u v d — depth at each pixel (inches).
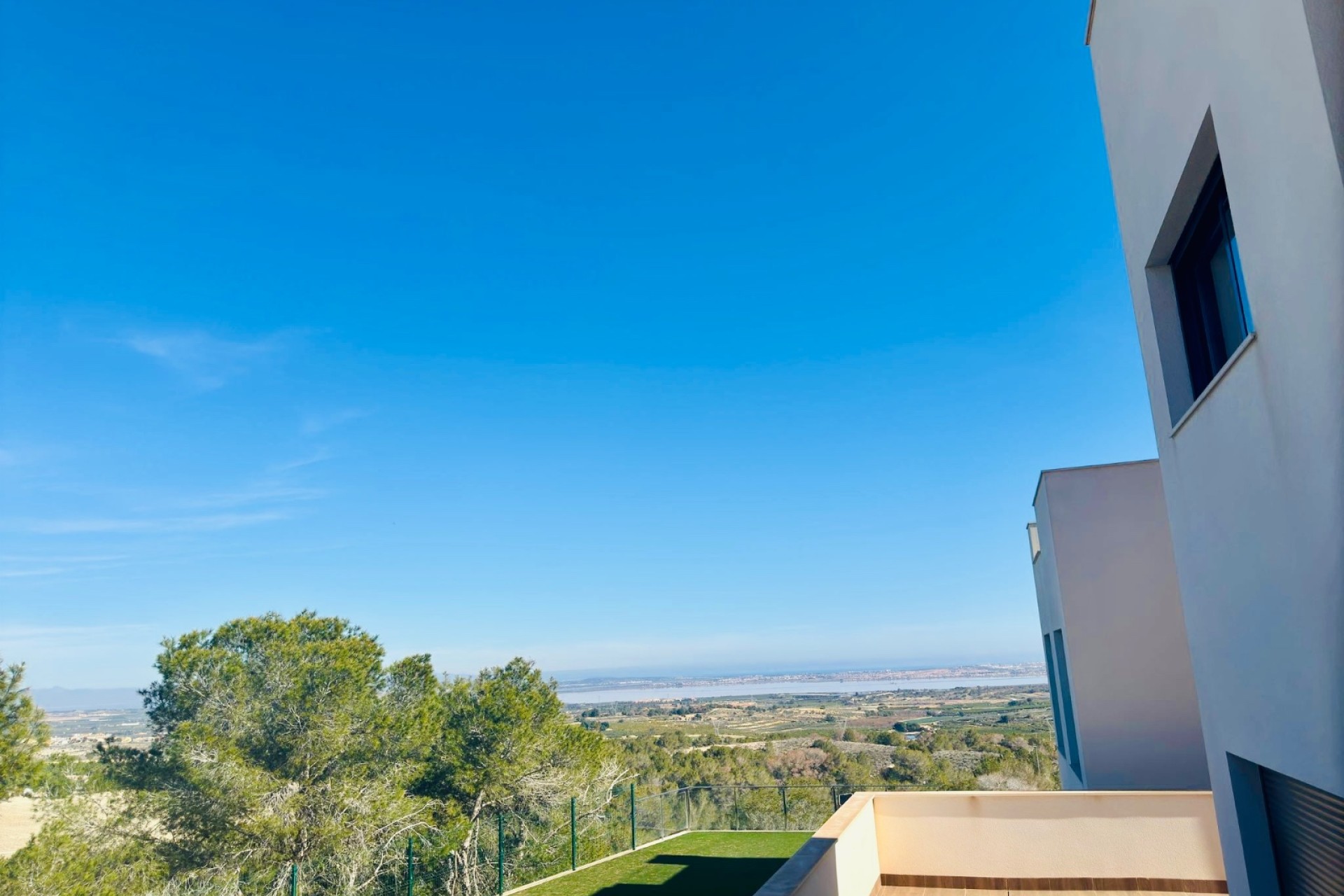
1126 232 195.0
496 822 788.6
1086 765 348.8
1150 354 186.5
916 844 320.8
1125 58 181.8
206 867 619.5
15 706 541.3
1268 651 130.5
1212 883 289.0
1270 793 155.5
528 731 822.5
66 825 560.7
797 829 644.1
